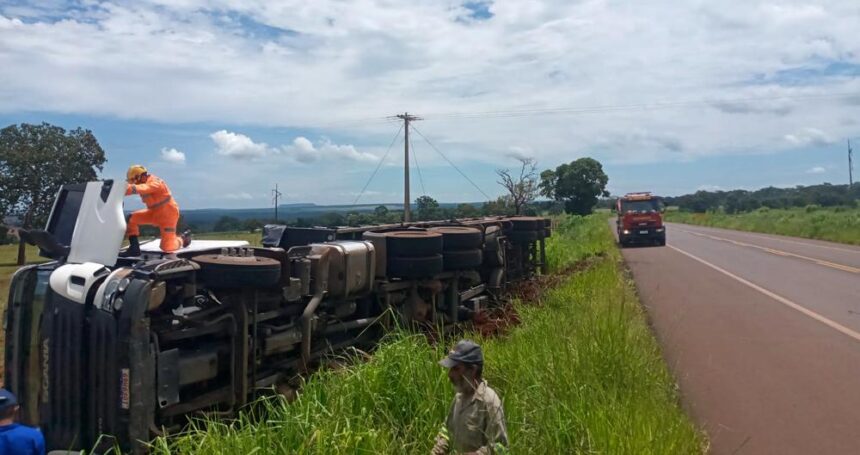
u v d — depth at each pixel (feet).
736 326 38.60
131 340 17.16
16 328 19.72
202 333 19.44
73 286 18.66
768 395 25.44
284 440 16.38
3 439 15.53
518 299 39.01
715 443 20.76
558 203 255.09
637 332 30.96
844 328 37.96
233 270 19.57
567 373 21.80
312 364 24.34
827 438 21.06
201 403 19.25
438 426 18.10
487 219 46.21
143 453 17.20
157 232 29.12
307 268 23.06
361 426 17.01
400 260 28.99
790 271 67.82
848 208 236.22
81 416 17.99
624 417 18.70
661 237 111.75
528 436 17.80
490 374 23.48
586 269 61.67
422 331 30.76
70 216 22.20
